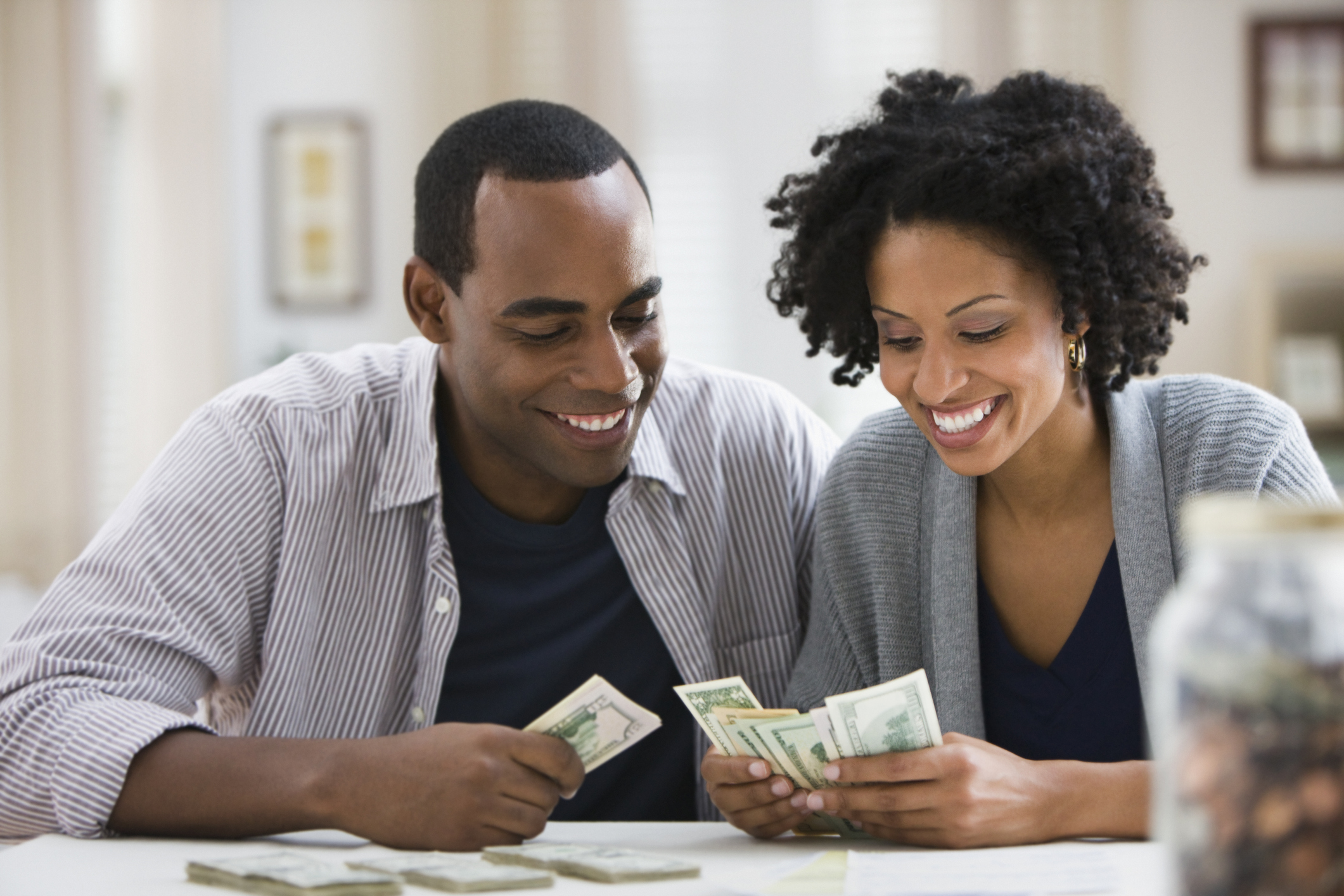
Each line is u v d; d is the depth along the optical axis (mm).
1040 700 2215
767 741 1793
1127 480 2146
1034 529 2252
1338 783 922
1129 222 2090
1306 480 2078
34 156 6840
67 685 1974
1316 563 918
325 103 7020
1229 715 931
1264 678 918
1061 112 2143
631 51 6840
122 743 1856
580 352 2195
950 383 1996
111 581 2178
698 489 2600
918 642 2338
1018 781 1676
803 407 2838
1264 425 2131
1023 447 2170
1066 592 2238
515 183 2189
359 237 7023
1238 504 938
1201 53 6504
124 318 7043
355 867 1562
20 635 2117
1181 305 2242
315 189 7031
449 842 1726
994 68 6449
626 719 1855
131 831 1870
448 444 2486
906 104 2258
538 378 2209
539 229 2154
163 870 1617
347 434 2463
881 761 1697
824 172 2246
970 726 2205
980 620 2279
